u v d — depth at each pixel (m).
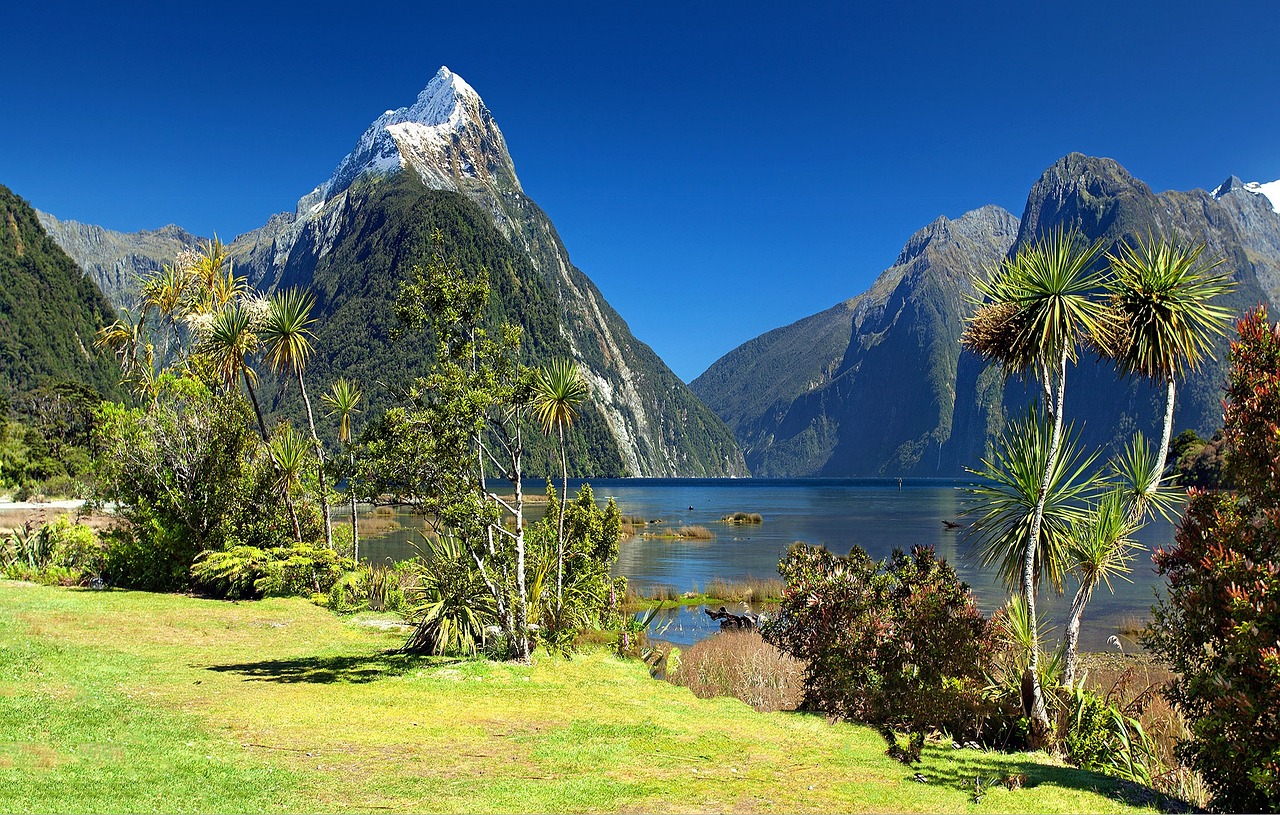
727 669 15.47
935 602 10.34
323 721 8.88
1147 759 9.56
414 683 11.19
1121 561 11.23
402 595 19.08
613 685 12.34
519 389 12.86
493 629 14.16
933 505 105.44
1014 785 7.60
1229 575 6.64
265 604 18.70
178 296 24.28
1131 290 11.77
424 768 7.32
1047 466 10.61
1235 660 6.55
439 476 12.14
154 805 5.70
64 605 16.39
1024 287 10.67
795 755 8.62
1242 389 7.13
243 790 6.27
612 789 6.90
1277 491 6.62
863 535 59.31
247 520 21.73
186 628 14.96
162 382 21.31
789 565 11.97
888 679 10.42
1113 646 20.69
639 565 42.41
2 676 9.59
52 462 59.03
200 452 21.11
